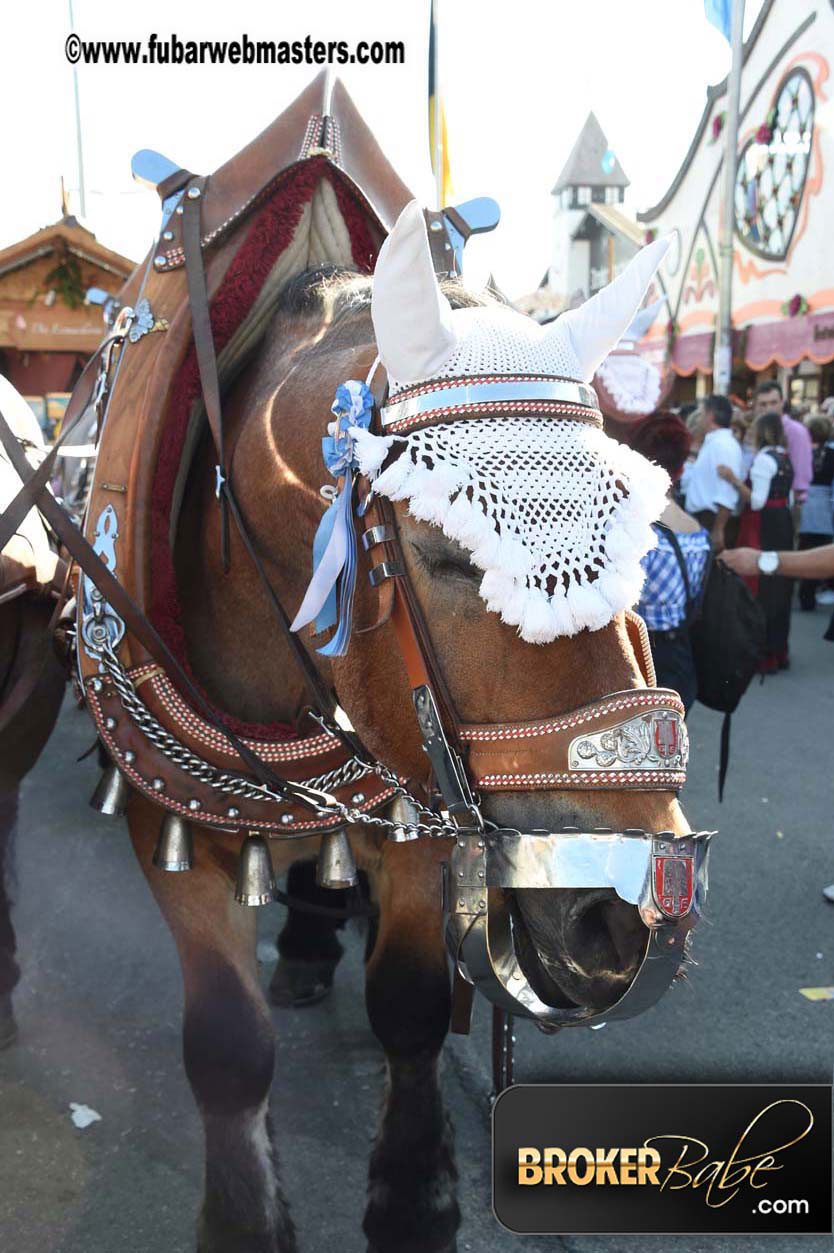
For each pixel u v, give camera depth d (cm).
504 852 140
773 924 371
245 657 201
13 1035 297
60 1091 279
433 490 140
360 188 210
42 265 619
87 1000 323
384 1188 207
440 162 390
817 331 1067
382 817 196
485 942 146
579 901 138
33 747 277
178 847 191
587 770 137
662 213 1488
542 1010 148
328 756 189
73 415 264
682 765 140
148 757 193
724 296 1173
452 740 146
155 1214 235
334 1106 271
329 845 194
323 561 154
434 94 391
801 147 1077
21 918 371
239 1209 189
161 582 194
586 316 157
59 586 257
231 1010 193
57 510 193
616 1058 290
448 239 208
